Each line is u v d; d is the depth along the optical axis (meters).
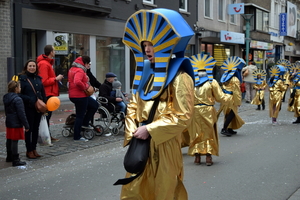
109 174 5.73
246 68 17.66
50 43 14.49
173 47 2.82
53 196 4.75
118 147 7.66
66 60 15.34
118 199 4.61
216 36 23.88
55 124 10.35
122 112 8.81
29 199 4.64
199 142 6.08
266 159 6.56
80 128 8.05
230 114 8.72
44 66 7.61
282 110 14.91
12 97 5.95
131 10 18.34
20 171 5.86
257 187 4.99
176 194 3.18
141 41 2.99
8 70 10.02
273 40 36.25
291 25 39.34
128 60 18.64
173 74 2.90
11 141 6.10
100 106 8.71
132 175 3.04
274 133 9.32
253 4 29.27
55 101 6.78
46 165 6.23
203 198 4.57
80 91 7.79
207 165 6.14
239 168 5.97
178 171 3.08
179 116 2.85
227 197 4.60
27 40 14.29
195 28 23.03
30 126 6.49
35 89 6.48
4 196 4.76
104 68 17.38
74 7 14.60
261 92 14.73
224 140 8.43
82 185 5.19
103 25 16.84
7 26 12.94
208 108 5.99
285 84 10.62
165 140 2.85
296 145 7.78
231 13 26.55
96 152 7.21
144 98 3.04
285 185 5.07
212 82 6.04
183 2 22.22
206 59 6.09
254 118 12.47
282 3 38.22
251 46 29.39
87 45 16.23
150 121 2.99
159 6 19.98
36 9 13.82
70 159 6.64
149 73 3.12
